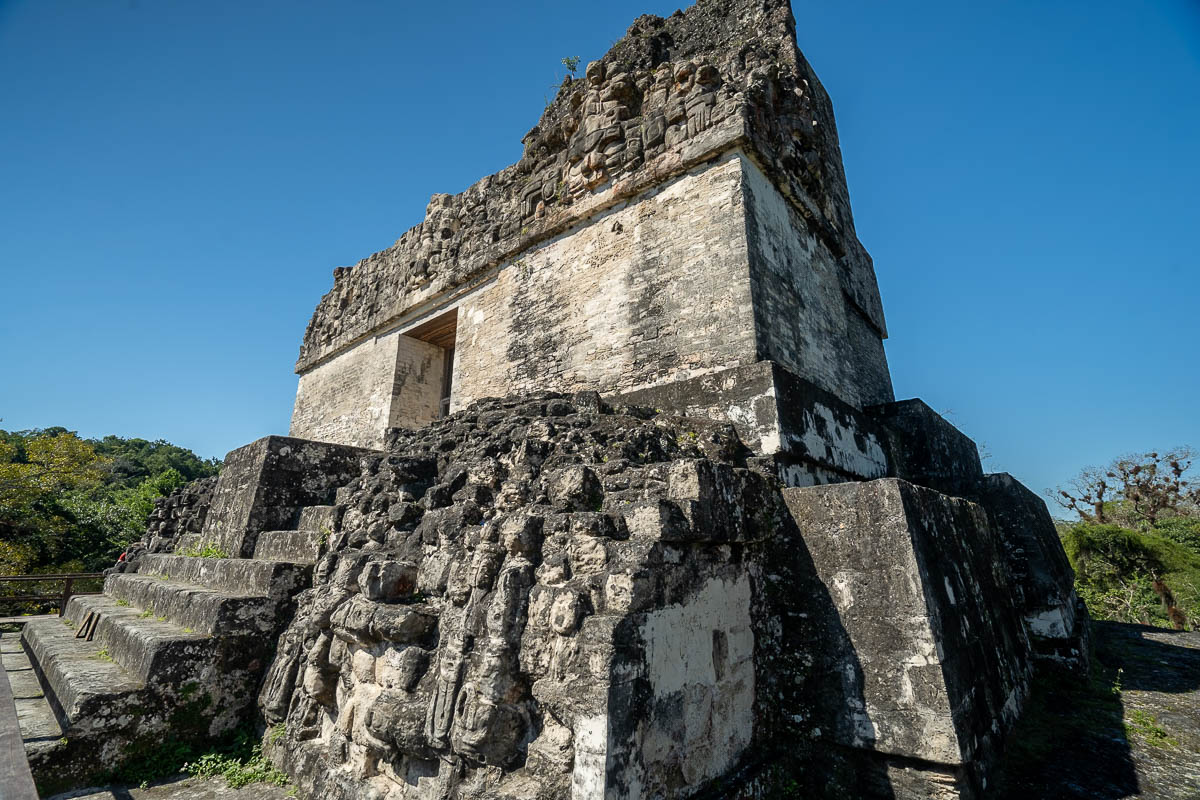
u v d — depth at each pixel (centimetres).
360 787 381
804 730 407
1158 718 520
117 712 454
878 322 1050
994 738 418
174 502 1030
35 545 1717
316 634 467
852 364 880
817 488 446
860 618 400
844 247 933
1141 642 842
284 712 479
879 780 372
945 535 457
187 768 462
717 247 674
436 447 600
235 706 511
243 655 522
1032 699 559
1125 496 2186
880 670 383
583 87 899
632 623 305
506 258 948
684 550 361
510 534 371
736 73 819
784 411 554
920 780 357
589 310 790
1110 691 590
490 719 314
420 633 389
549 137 927
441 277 1067
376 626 392
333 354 1389
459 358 998
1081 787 400
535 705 330
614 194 791
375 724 368
